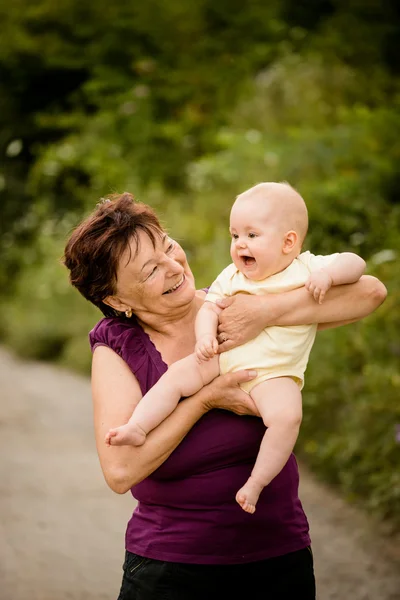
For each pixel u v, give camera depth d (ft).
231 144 40.63
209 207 38.96
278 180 36.17
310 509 22.24
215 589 10.09
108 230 10.16
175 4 56.39
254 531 10.14
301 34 53.42
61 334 45.98
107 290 10.41
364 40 50.01
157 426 9.98
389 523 20.95
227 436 10.16
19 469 26.68
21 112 59.72
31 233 55.57
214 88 52.19
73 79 59.31
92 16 57.31
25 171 59.36
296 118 42.47
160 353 10.53
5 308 52.24
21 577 18.94
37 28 58.18
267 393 9.97
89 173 50.08
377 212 30.07
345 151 35.83
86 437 30.53
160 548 10.12
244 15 55.52
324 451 23.91
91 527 21.94
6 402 35.76
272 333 10.19
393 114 37.63
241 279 10.57
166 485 10.22
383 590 17.75
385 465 21.94
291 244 10.34
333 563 19.07
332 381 25.63
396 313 24.80
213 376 10.19
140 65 53.01
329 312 10.34
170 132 48.83
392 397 22.84
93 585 18.53
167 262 10.28
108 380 10.44
